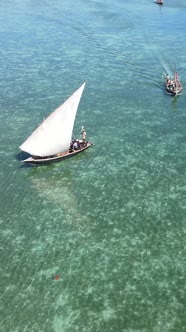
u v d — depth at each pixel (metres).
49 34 102.25
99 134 56.47
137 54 86.62
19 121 59.75
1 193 44.72
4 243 38.00
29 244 37.88
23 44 94.81
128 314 31.14
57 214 41.72
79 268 35.25
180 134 56.41
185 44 91.44
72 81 74.25
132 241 38.09
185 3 128.38
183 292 32.81
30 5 133.00
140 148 53.09
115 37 98.25
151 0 133.62
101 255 36.56
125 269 35.06
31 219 41.06
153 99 67.12
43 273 34.72
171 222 40.28
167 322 30.48
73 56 87.00
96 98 67.62
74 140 52.44
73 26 108.00
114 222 40.53
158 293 32.78
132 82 73.75
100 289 33.22
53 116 47.56
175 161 50.22
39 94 68.94
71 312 31.39
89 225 40.19
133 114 62.16
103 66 81.31
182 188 45.25
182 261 35.72
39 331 29.98
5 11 125.94
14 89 71.00
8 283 33.78
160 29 102.56
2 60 84.69
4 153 51.69
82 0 136.25
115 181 46.62
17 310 31.58
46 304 32.00
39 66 81.44
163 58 84.12
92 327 30.22
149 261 35.81
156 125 58.91
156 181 46.50
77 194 44.56
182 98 67.44
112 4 128.88
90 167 49.16
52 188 45.53
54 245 37.75
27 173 48.00
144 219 40.78
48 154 49.38
